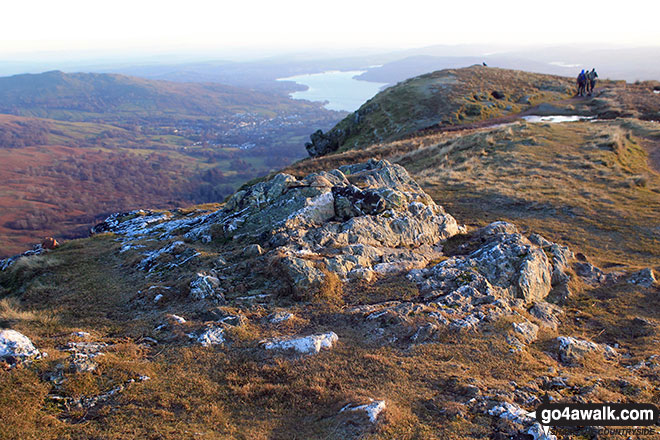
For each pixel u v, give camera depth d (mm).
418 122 49188
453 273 12641
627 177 24109
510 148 30453
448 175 26594
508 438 6730
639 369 9203
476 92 54875
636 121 37031
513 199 21906
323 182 16750
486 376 8562
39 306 13516
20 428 7043
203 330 10320
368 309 11156
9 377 8102
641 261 15625
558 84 59812
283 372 8836
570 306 12594
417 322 10281
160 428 7219
